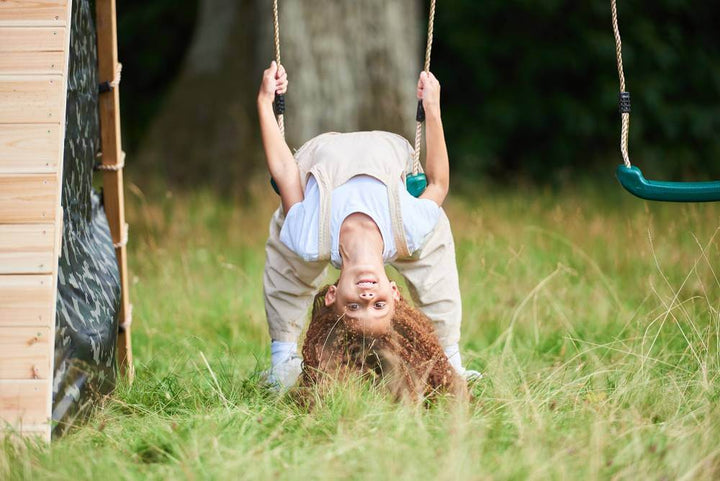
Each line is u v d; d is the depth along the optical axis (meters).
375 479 5.80
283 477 5.88
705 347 8.24
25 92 7.14
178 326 10.60
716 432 6.70
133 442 6.71
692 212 12.95
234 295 11.42
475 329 10.37
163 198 17.89
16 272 6.80
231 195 19.08
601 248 13.16
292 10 17.16
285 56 17.23
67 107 7.52
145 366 9.04
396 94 17.50
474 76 23.62
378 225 7.41
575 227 13.87
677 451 6.28
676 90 22.94
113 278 8.22
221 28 20.50
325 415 6.92
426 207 7.66
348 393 6.97
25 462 6.01
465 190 21.31
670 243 12.20
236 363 8.75
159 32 25.31
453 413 6.81
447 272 8.26
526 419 6.86
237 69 20.12
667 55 22.53
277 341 8.41
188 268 12.70
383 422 6.68
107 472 6.08
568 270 10.59
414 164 8.12
